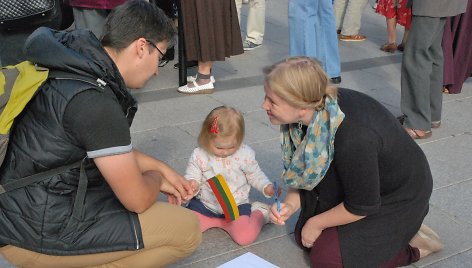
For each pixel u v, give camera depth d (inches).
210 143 114.1
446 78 200.2
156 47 82.4
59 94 76.5
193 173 120.7
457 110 196.4
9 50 165.8
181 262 112.0
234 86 218.8
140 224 86.3
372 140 89.2
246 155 119.7
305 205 107.4
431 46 168.4
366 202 92.8
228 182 120.3
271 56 261.9
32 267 85.4
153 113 189.6
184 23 199.8
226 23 204.8
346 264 99.7
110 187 85.6
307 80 86.3
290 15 210.7
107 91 77.6
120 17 80.7
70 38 81.0
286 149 102.0
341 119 89.0
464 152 162.9
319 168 93.5
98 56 77.9
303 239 104.4
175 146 163.9
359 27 288.4
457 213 129.7
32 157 77.7
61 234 81.0
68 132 77.0
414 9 160.6
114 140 77.3
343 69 243.4
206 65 206.2
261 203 124.7
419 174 98.2
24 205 79.4
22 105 76.5
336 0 291.4
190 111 192.1
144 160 97.7
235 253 115.4
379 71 241.0
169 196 102.0
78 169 80.7
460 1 161.0
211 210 122.0
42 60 77.9
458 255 114.1
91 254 84.4
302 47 211.6
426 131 171.2
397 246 100.8
